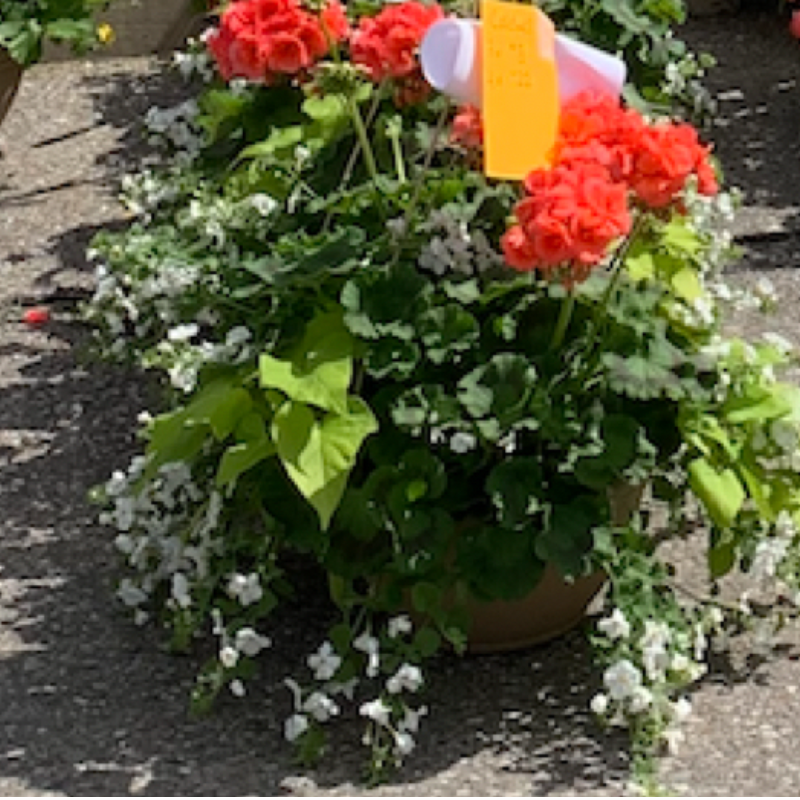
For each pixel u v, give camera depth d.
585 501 2.56
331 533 2.59
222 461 2.60
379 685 2.68
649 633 2.52
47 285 3.89
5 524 3.13
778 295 3.81
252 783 2.49
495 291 2.62
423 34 2.74
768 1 5.35
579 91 2.72
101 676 2.74
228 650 2.53
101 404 3.48
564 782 2.50
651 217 2.59
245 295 2.65
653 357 2.59
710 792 2.47
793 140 4.55
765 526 2.75
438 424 2.54
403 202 2.74
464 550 2.55
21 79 4.70
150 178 3.54
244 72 2.92
